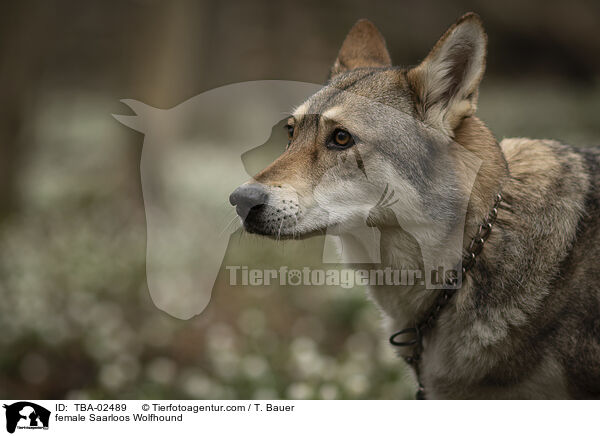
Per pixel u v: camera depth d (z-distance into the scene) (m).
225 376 8.38
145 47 18.55
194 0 19.28
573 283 5.15
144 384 8.43
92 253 12.83
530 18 30.36
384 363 8.40
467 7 31.70
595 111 22.97
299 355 8.13
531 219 5.27
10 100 16.12
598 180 5.46
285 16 31.08
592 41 30.28
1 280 11.28
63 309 10.63
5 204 16.22
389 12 31.97
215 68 28.44
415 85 5.32
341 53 6.63
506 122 22.17
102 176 21.02
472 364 5.39
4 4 15.76
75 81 31.84
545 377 5.26
